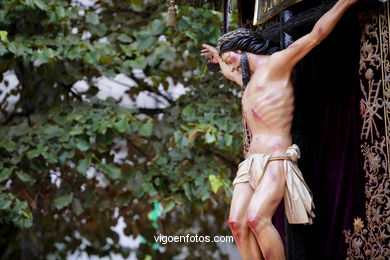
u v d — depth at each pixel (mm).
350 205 7570
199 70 13680
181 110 14031
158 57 13781
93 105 13812
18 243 15773
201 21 13391
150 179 13289
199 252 16031
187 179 13023
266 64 7855
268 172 7523
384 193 6926
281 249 7402
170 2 9336
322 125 8156
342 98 7887
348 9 7473
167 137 13750
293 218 7461
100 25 14320
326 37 7941
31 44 13000
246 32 8156
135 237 15445
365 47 7168
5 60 12773
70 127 13234
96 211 14930
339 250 7766
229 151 13352
